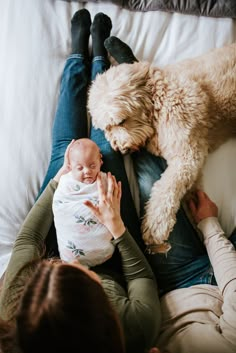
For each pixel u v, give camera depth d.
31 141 1.21
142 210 1.13
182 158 1.09
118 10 1.39
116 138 1.11
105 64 1.30
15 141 1.21
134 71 1.12
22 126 1.22
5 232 1.13
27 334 0.62
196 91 1.10
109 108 1.08
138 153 1.17
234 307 0.87
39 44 1.31
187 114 1.09
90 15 1.37
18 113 1.24
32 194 1.16
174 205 1.08
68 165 1.05
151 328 0.85
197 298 0.97
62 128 1.19
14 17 1.34
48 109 1.25
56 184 1.06
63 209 0.98
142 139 1.12
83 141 1.04
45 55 1.31
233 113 1.16
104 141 1.16
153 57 1.33
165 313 0.97
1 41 1.32
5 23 1.34
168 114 1.09
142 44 1.34
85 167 1.00
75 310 0.62
